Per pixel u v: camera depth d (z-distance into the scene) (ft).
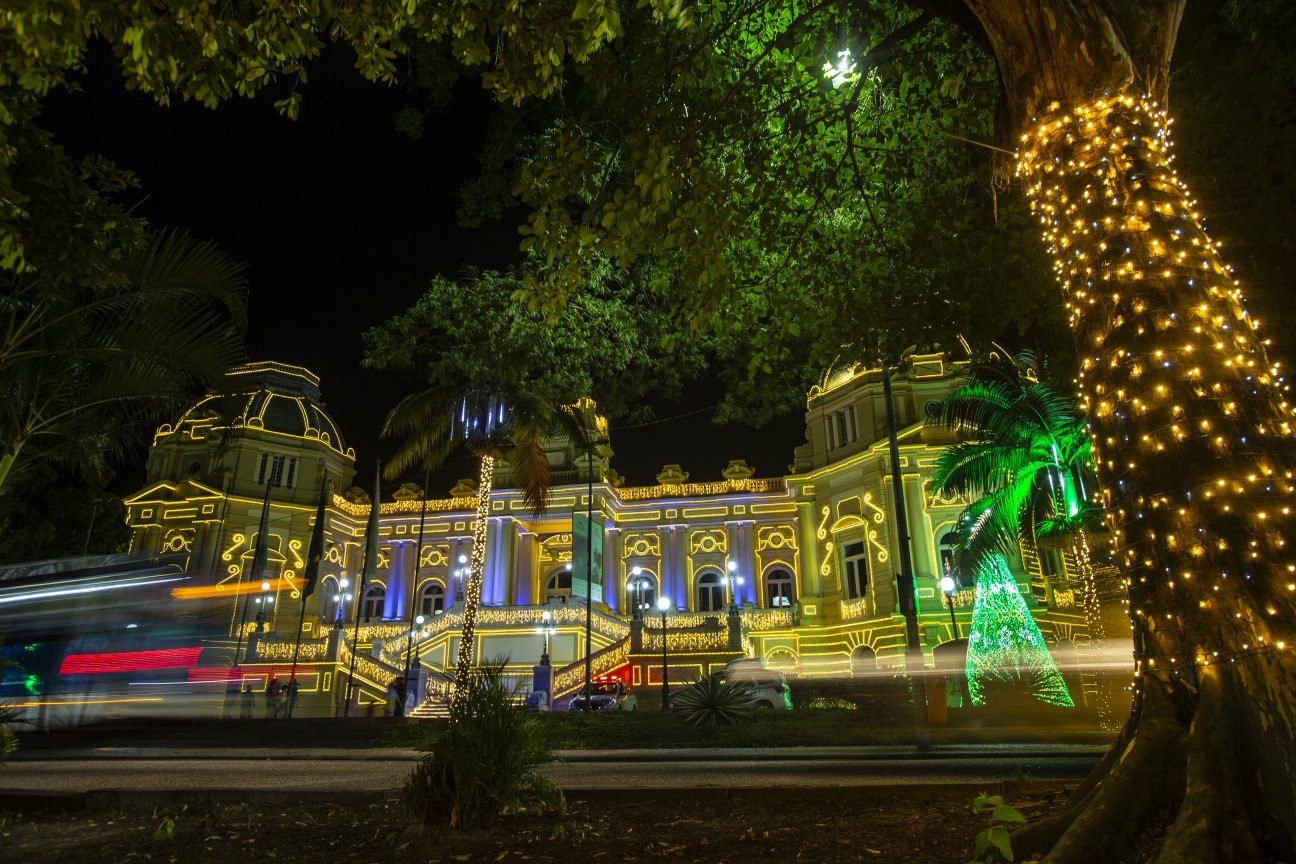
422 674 97.14
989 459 73.72
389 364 49.44
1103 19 15.62
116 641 59.77
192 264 30.35
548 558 134.51
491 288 46.29
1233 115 26.03
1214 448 12.40
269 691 88.12
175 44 16.08
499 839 15.92
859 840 14.35
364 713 99.76
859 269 33.83
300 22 17.89
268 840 16.67
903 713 57.06
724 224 25.90
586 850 14.70
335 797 22.00
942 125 31.42
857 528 114.42
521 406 64.18
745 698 57.00
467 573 133.18
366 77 19.01
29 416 31.65
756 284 34.14
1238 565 11.70
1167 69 16.43
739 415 46.85
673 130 24.39
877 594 108.78
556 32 17.34
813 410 124.77
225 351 31.53
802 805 19.02
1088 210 15.17
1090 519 58.08
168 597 63.77
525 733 17.98
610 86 23.24
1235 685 11.32
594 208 23.48
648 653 92.07
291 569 127.54
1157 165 15.21
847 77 28.58
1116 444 13.61
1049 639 93.45
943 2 19.61
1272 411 12.85
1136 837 11.07
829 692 77.00
